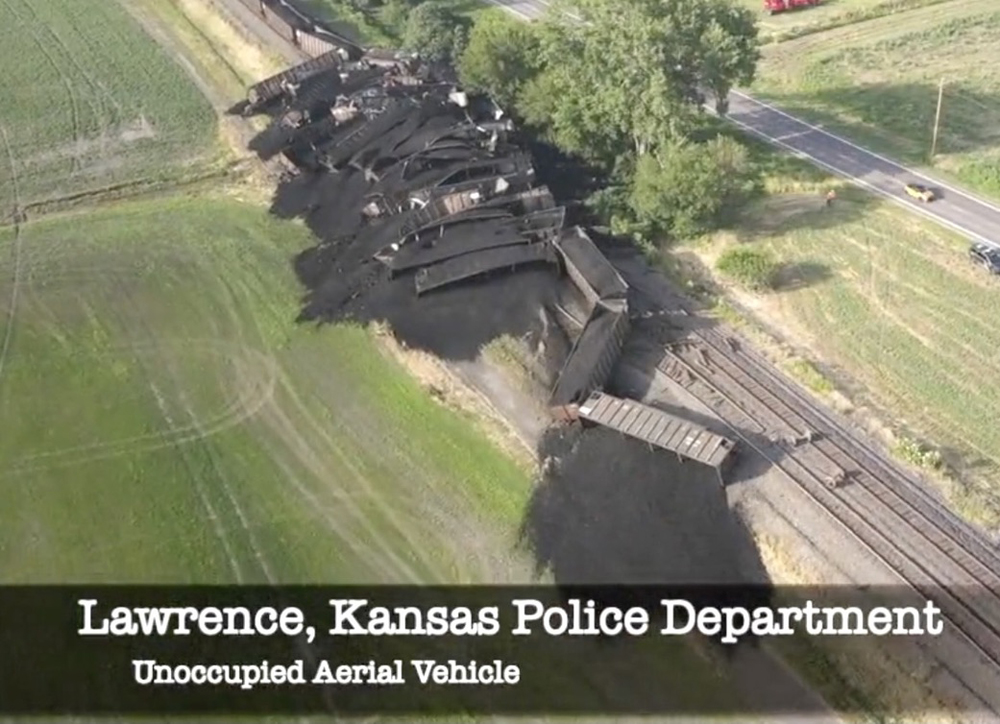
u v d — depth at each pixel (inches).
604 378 1911.9
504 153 2573.8
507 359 1990.7
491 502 1753.2
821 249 2288.4
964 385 1893.5
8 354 2140.7
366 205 2463.1
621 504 1680.6
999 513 1606.8
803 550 1577.3
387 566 1664.6
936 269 2206.0
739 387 1894.7
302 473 1838.1
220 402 2001.7
